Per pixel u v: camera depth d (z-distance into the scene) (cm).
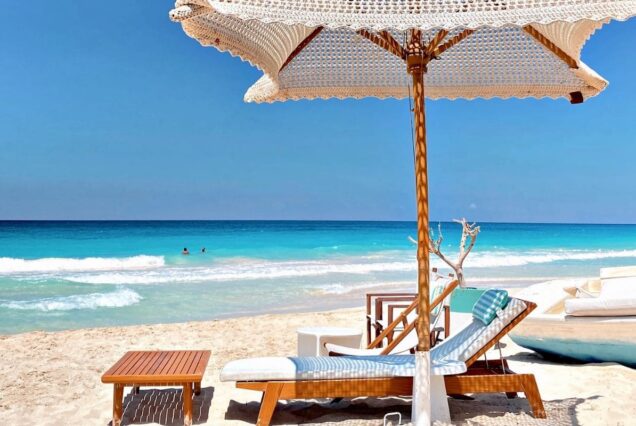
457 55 579
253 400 543
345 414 488
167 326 998
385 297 774
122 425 474
